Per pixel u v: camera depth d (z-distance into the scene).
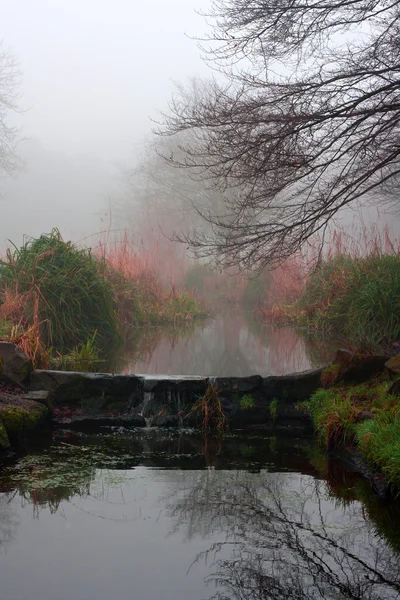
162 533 3.41
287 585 2.85
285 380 6.46
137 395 6.47
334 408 5.50
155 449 5.29
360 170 8.13
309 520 3.66
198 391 6.44
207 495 4.07
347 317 12.68
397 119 7.64
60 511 3.70
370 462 4.55
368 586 2.88
